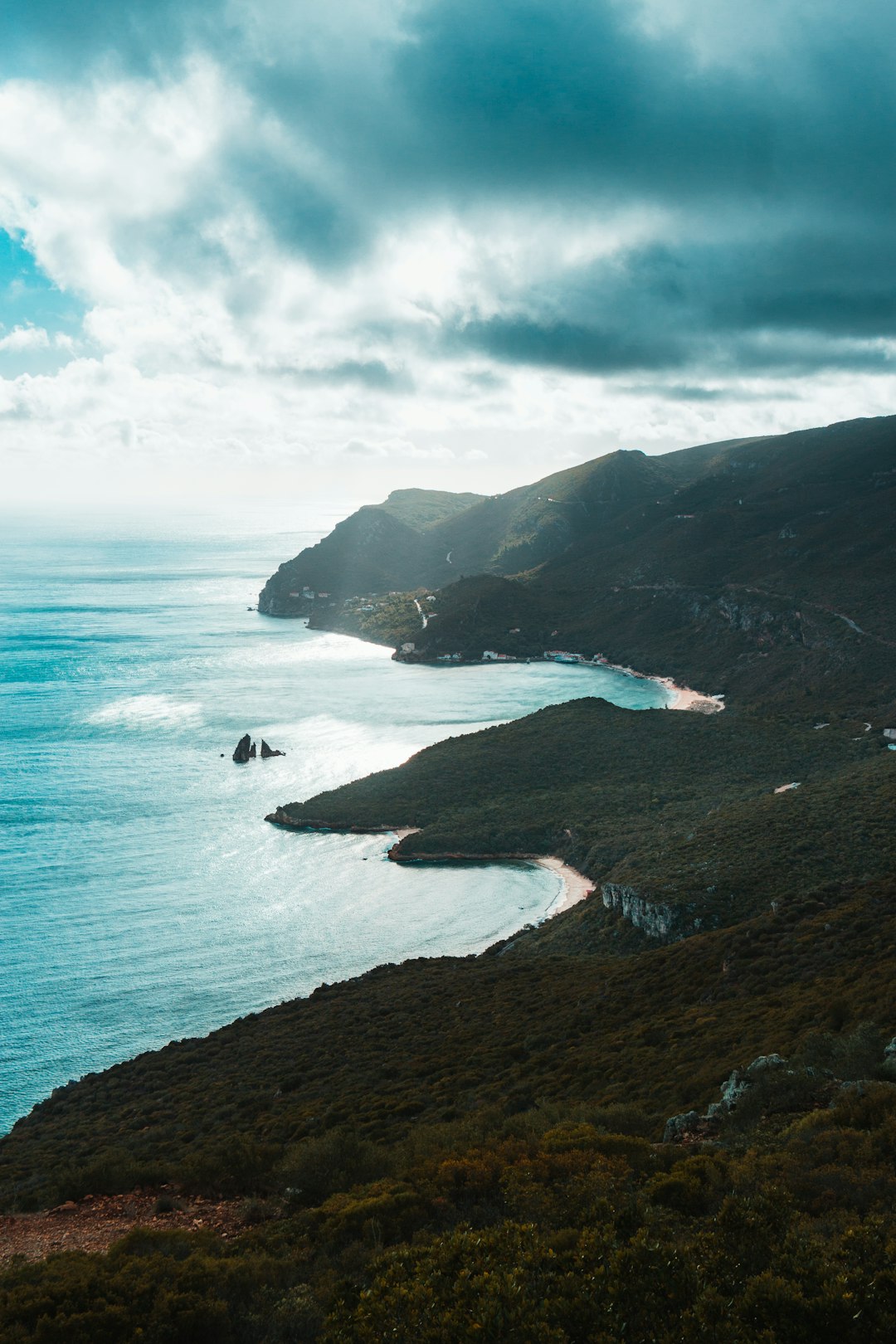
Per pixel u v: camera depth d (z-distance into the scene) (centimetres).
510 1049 5253
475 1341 1562
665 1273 1688
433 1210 2348
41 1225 2811
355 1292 1912
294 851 12938
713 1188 2194
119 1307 1939
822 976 5031
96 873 12088
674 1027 4884
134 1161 3297
